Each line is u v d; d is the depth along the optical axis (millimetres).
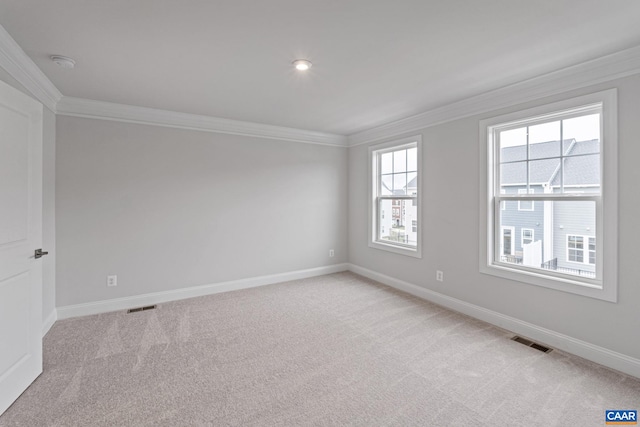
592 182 2439
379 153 4676
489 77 2660
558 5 1668
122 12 1729
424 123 3758
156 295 3672
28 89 2482
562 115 2588
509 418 1758
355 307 3529
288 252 4633
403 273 4137
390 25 1875
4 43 1975
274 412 1813
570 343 2496
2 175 1808
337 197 5082
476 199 3207
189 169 3852
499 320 3004
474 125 3213
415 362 2363
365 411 1821
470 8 1702
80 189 3262
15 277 1915
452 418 1761
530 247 2844
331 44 2113
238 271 4223
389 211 4520
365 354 2482
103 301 3393
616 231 2240
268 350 2545
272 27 1896
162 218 3699
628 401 1899
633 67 2143
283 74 2602
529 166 2836
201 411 1818
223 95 3107
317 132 4805
